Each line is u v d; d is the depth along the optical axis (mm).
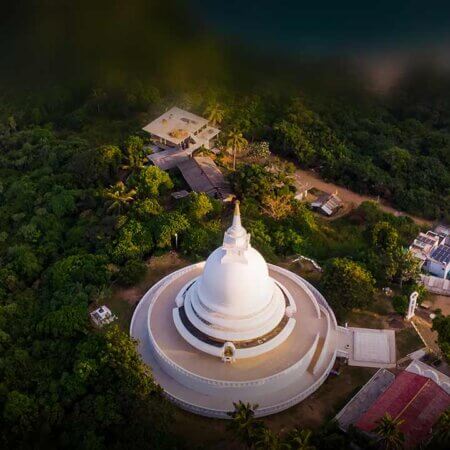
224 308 96125
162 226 122188
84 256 120312
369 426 85688
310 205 145500
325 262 121062
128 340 95625
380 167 159750
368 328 106500
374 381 96625
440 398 88875
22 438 89812
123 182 146000
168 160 148875
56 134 179750
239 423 80375
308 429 90562
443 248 125938
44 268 127938
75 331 104750
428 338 105250
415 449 82062
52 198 141500
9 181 159875
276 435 87812
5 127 181000
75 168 149625
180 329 99812
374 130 168875
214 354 95938
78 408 90625
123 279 113875
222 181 142625
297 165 161250
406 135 168625
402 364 100250
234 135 147750
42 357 103000
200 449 86938
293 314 104500
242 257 94250
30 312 113312
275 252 125250
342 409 92750
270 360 96500
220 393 94000
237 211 92562
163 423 86938
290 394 95438
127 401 89312
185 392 95688
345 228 138875
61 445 88500
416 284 113125
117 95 182500
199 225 128500
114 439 88562
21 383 97625
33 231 135250
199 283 100750
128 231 123250
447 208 146375
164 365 97875
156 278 116938
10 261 130000
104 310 108375
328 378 99062
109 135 172625
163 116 159750
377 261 116812
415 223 143000
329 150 161250
